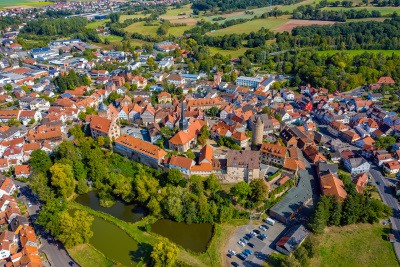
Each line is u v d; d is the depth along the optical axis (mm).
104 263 153625
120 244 166500
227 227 176875
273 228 175000
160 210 184250
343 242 166625
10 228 176375
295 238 160375
